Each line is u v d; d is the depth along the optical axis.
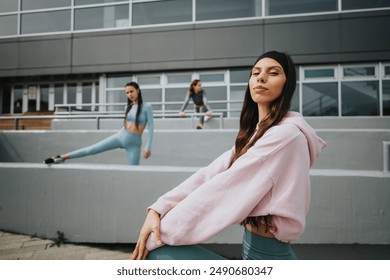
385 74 9.36
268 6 9.92
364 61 9.46
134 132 3.79
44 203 2.63
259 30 9.88
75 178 2.57
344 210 2.03
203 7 10.30
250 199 0.73
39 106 11.46
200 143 4.87
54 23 11.04
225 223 0.74
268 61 0.84
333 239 2.04
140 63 10.50
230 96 10.20
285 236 0.78
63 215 2.58
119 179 2.47
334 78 9.62
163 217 0.83
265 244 0.84
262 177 0.75
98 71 10.70
